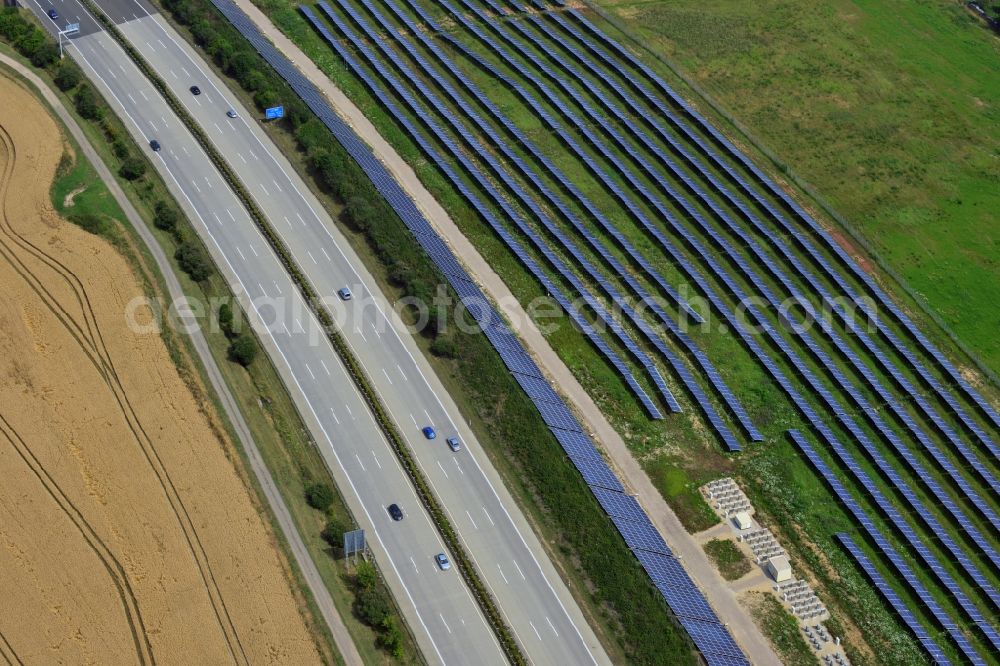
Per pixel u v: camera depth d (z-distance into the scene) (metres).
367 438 122.75
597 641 108.06
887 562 119.06
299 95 163.12
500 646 106.12
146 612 103.44
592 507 118.38
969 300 150.38
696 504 122.12
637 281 144.62
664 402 131.25
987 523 123.81
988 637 112.81
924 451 130.12
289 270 138.88
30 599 103.81
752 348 138.25
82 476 113.88
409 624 107.00
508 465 121.94
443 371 130.75
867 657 110.50
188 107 160.62
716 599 113.94
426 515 116.31
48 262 135.25
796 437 129.00
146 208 145.00
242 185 149.12
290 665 100.88
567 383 132.12
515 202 153.62
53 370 123.38
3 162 148.75
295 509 114.62
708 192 159.38
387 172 155.12
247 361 127.19
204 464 116.44
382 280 140.12
